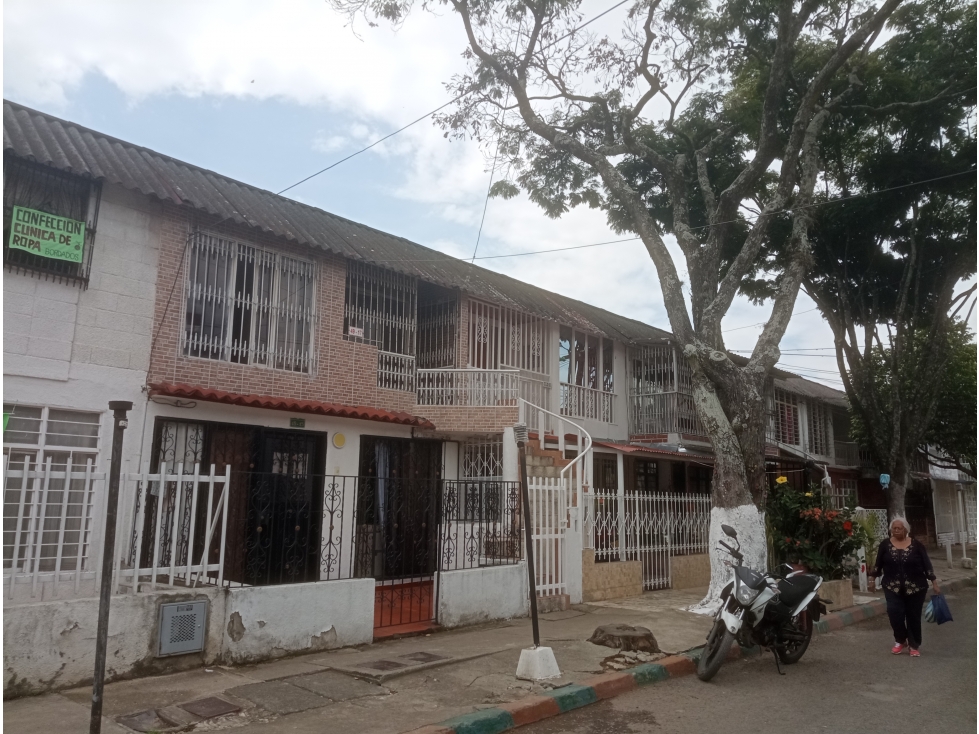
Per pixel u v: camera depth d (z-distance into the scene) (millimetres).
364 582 7906
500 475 12789
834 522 12109
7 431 8289
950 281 17094
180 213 10094
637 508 12867
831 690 6961
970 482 30969
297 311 11391
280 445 10797
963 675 7598
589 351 17469
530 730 5715
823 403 26328
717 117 15219
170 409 9562
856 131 15273
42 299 8633
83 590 6297
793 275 11836
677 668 7516
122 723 5145
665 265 11641
